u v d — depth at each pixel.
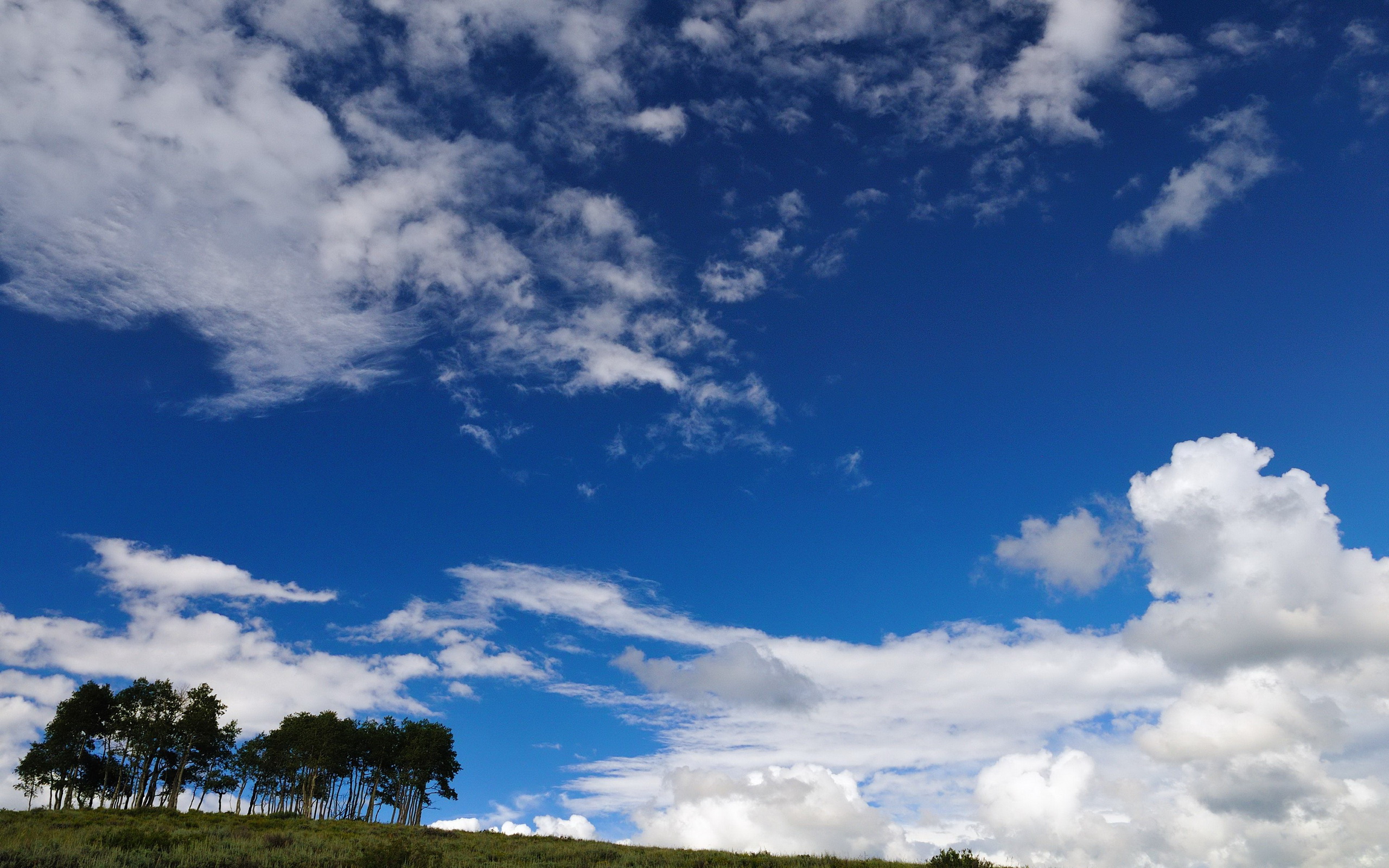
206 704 80.75
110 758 80.88
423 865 28.25
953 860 29.97
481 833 49.53
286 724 82.38
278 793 85.56
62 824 41.28
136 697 79.81
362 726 85.69
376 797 85.12
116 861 25.08
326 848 31.70
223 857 27.56
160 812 56.16
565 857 35.19
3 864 23.53
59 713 76.75
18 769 76.06
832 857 35.62
